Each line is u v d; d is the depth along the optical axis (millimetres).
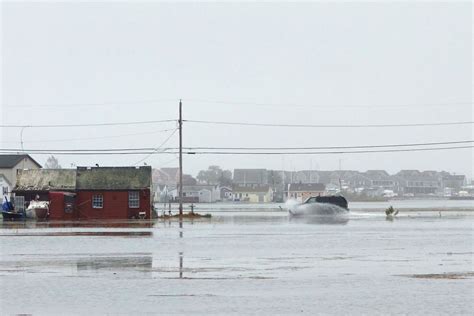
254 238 103750
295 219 170250
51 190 178625
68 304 50656
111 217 175625
